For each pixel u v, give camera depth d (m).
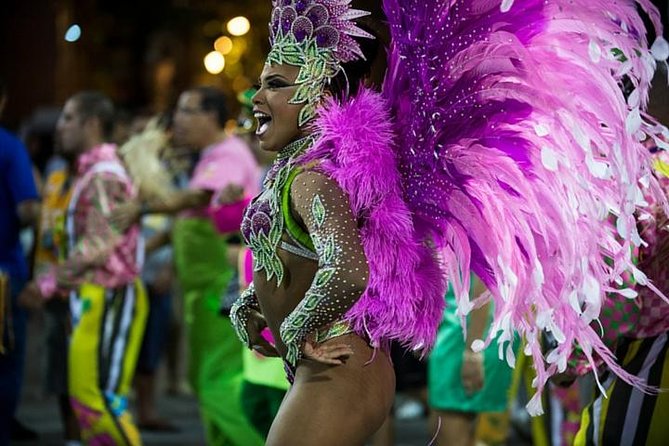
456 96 4.16
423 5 4.20
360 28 4.41
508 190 4.14
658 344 4.75
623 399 4.77
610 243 4.26
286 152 4.31
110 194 7.18
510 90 4.05
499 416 7.21
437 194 4.21
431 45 4.19
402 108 4.31
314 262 4.21
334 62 4.28
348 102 4.27
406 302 4.21
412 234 4.24
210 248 7.83
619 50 4.35
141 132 8.97
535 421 6.64
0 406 7.30
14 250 7.64
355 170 4.11
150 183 7.82
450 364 6.62
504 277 4.14
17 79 19.02
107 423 7.12
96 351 7.13
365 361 4.21
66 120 7.32
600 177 3.99
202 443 9.27
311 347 4.14
